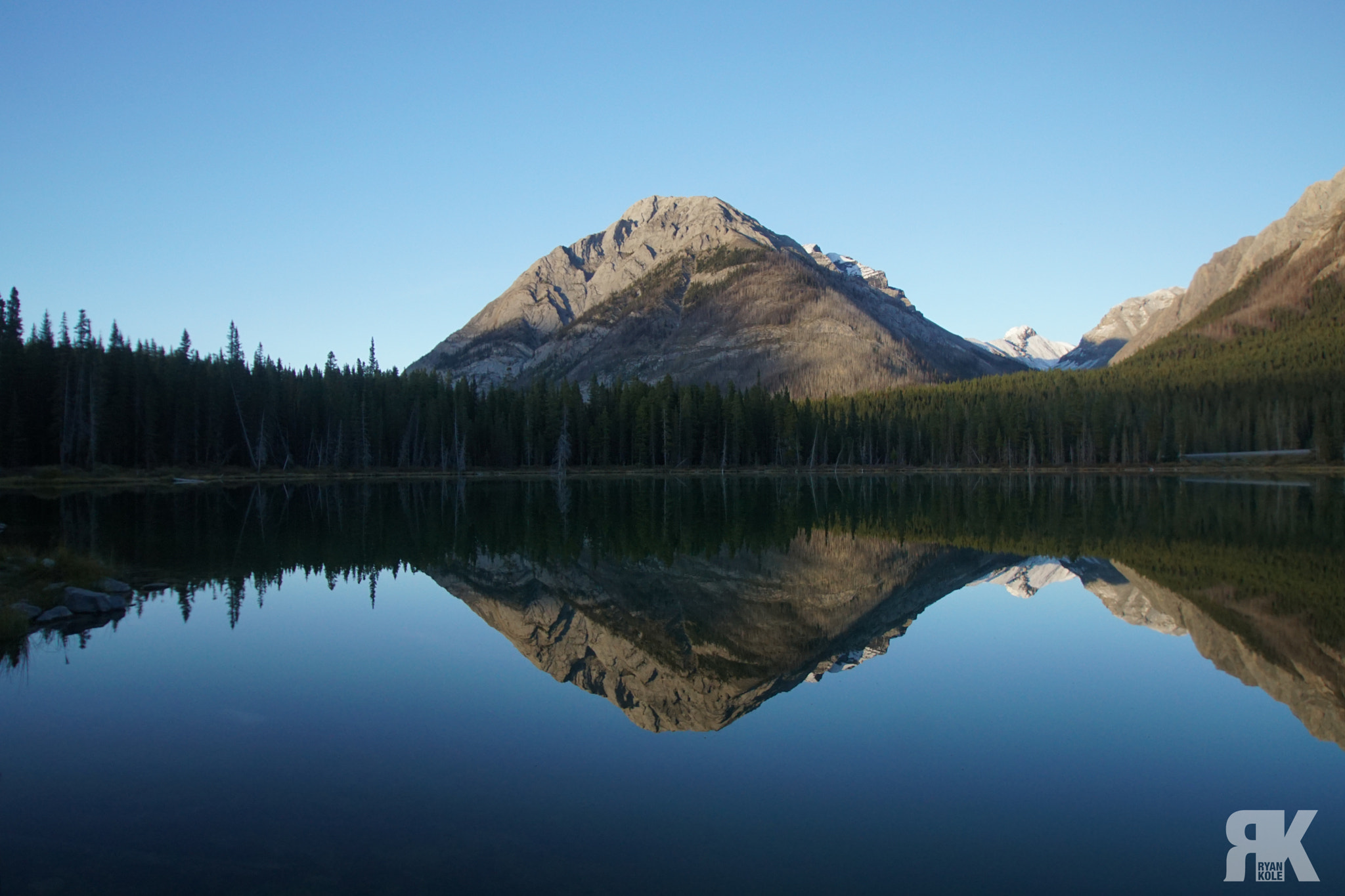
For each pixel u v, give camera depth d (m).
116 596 27.02
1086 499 76.81
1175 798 13.37
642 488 94.81
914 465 142.75
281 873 10.31
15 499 63.81
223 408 101.19
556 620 26.84
